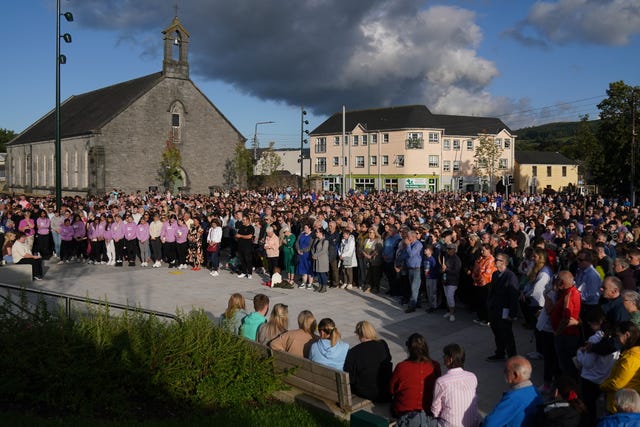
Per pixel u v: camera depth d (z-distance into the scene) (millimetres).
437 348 10062
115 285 15516
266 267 17469
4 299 8438
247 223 16859
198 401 6426
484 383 8258
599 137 52938
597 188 66062
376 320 12039
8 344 6195
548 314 7938
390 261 14492
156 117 52344
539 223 17047
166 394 6309
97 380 6047
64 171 56281
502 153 73625
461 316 12516
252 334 8000
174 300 13688
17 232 16781
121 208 23266
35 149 64438
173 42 53500
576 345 7332
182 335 6840
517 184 76438
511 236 13273
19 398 5938
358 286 15883
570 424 4988
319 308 13031
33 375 6008
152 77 55344
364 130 72875
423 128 69438
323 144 78250
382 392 6754
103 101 58844
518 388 5316
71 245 19594
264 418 6141
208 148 55938
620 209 25891
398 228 15336
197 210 22578
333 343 7012
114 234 18750
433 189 70250
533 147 120625
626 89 50406
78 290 14688
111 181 49750
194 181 55125
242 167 57312
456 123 74438
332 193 46406
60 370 5961
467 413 5660
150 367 6324
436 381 5816
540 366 9148
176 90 53531
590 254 8727
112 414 6051
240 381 6656
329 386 6496
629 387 5531
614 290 7230
